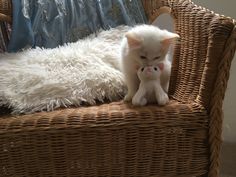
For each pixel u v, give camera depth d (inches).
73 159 27.1
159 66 29.1
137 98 28.2
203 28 27.0
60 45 38.6
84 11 38.9
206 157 27.9
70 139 26.4
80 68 32.6
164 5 35.5
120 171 27.7
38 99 30.0
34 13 38.1
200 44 27.5
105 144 26.6
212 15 26.8
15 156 27.1
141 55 28.4
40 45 38.5
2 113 29.9
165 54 29.1
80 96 30.5
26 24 37.4
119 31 37.7
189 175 28.2
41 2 37.9
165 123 26.3
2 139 26.5
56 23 38.3
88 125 26.0
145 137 26.5
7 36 39.0
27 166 27.4
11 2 38.0
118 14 39.3
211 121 26.7
